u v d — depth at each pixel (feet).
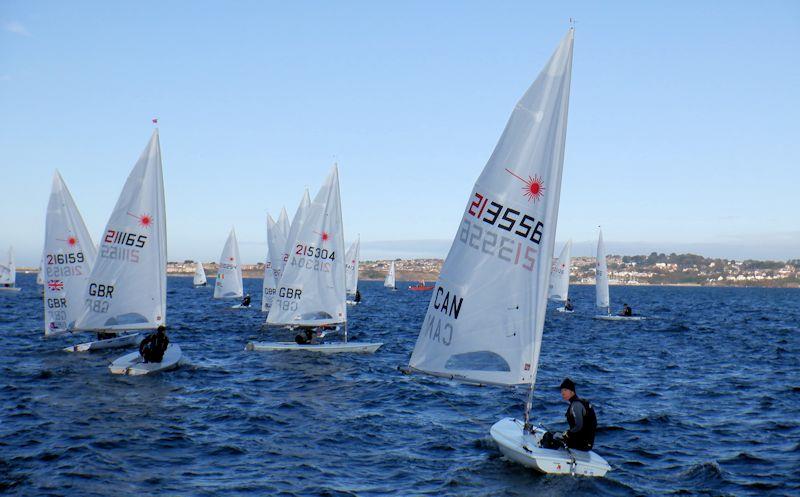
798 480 49.08
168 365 93.35
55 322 109.09
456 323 48.34
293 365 102.17
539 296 46.24
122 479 47.01
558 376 97.04
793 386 89.40
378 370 98.99
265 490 45.47
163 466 50.34
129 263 94.73
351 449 56.13
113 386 81.10
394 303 342.23
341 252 116.88
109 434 58.65
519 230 46.52
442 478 48.16
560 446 48.88
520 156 46.42
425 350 49.98
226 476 48.32
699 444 59.11
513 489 45.70
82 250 111.24
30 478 46.73
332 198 115.65
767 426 65.87
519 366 46.96
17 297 316.40
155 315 95.91
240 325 173.37
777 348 139.95
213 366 99.45
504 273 46.98
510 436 51.29
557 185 45.62
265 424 63.82
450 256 49.14
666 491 46.47
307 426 63.62
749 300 519.60
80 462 50.26
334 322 116.88
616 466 52.06
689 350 135.23
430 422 66.13
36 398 73.31
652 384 91.09
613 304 399.24
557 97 45.52
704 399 79.97
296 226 152.56
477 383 47.91
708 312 306.35
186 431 60.54
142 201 94.84
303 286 115.14
